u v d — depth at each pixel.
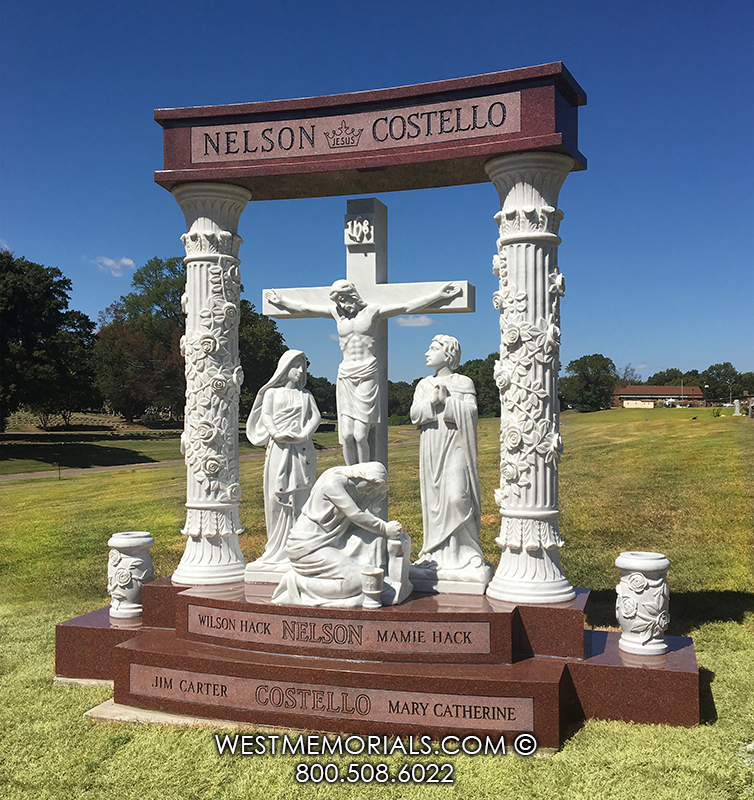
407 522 12.75
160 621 6.31
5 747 5.00
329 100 6.16
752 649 6.79
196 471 6.62
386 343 6.66
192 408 6.66
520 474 5.74
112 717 5.43
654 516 11.55
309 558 5.64
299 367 6.68
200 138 6.51
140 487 21.83
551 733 4.79
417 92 5.91
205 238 6.57
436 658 5.24
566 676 5.24
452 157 5.81
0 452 36.56
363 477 5.71
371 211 6.52
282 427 6.50
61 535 14.36
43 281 40.16
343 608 5.43
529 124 5.61
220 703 5.34
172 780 4.53
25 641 7.55
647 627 5.42
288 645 5.47
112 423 58.50
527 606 5.47
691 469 13.95
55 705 5.72
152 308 57.78
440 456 6.01
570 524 11.66
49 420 59.06
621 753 4.70
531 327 5.70
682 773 4.44
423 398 6.02
